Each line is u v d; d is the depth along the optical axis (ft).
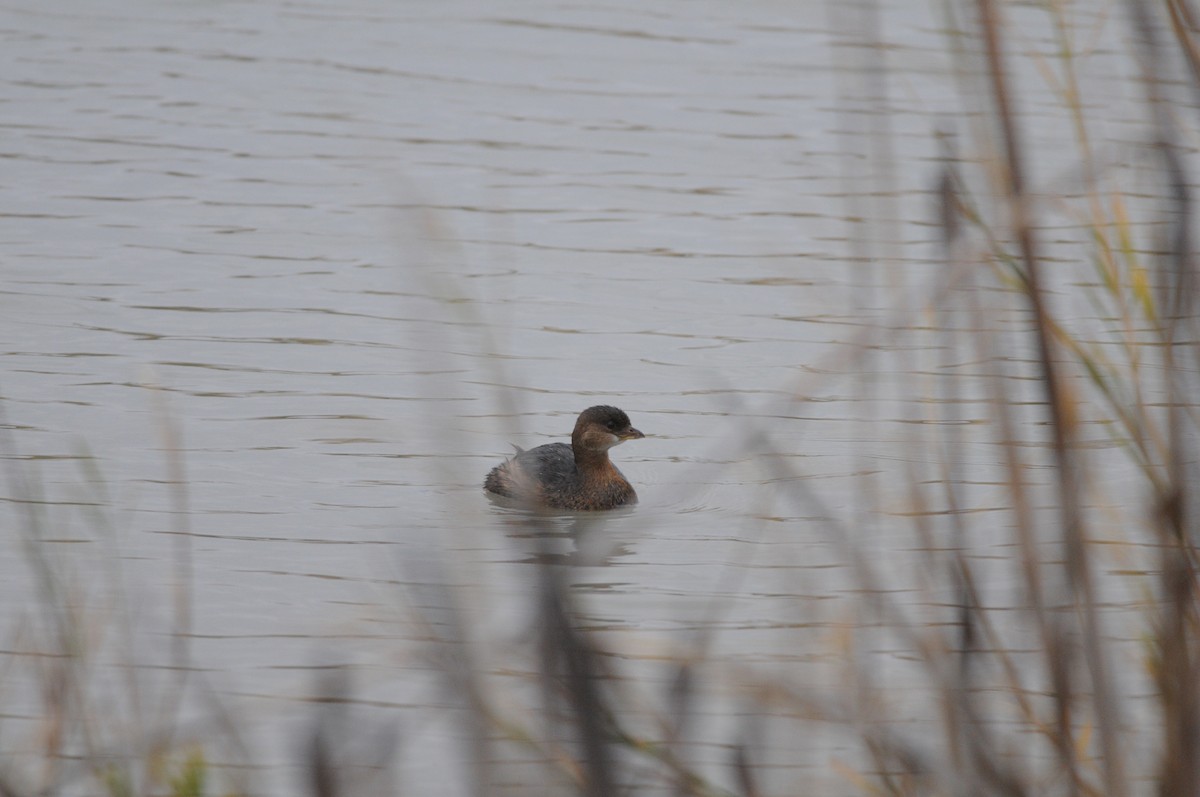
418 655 19.95
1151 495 22.22
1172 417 18.60
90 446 49.42
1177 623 18.02
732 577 40.60
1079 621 18.13
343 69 99.66
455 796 28.12
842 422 51.34
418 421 52.49
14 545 41.86
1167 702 17.95
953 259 18.43
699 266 68.80
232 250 70.03
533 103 93.50
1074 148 78.84
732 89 96.32
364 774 19.08
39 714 30.81
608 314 63.10
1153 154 18.63
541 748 17.80
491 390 55.42
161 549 42.11
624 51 104.27
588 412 47.26
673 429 52.90
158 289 64.90
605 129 88.99
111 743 24.13
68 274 66.23
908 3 106.11
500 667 22.93
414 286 65.87
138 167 81.25
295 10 113.09
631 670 31.37
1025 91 86.89
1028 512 18.83
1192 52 18.34
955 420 21.30
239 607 38.32
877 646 31.60
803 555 40.86
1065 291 60.85
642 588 40.27
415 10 113.39
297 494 46.50
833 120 90.74
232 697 32.83
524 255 69.92
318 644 35.86
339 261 69.10
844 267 68.08
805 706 20.85
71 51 101.86
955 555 20.20
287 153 84.12
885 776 19.88
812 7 114.73
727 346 59.77
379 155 83.87
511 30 108.88
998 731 24.07
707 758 26.37
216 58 101.40
